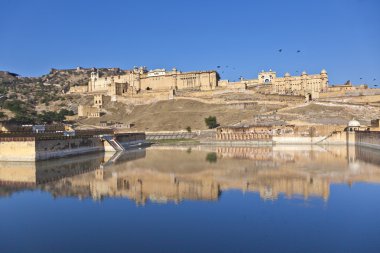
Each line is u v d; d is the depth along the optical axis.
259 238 30.38
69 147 97.25
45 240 30.62
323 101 190.88
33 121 192.50
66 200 44.44
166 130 185.00
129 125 198.38
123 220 36.00
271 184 53.03
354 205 40.00
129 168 72.88
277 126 149.88
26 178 60.38
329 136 143.75
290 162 79.38
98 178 60.41
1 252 28.17
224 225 33.91
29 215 37.91
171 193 48.09
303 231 31.80
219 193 47.38
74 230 33.16
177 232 32.31
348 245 28.44
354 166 70.88
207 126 181.12
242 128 152.75
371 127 134.50
